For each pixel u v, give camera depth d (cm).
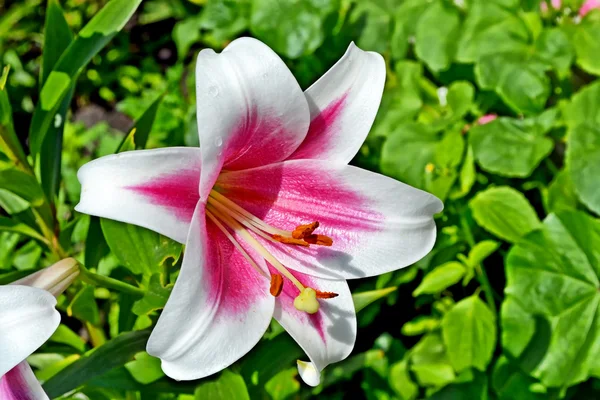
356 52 69
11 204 84
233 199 73
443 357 97
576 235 91
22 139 137
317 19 103
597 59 96
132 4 79
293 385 98
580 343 89
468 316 92
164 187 66
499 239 100
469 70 103
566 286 90
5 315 64
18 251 96
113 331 93
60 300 87
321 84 69
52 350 87
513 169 94
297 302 69
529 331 90
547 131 95
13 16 144
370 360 100
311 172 71
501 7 98
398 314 105
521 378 93
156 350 65
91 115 144
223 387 78
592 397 95
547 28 98
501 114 103
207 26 114
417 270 100
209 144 66
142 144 84
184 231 67
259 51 67
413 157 97
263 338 83
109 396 85
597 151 93
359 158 103
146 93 136
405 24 103
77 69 78
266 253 71
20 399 67
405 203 70
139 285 81
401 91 102
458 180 98
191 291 65
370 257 71
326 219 72
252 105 67
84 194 65
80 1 147
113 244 76
